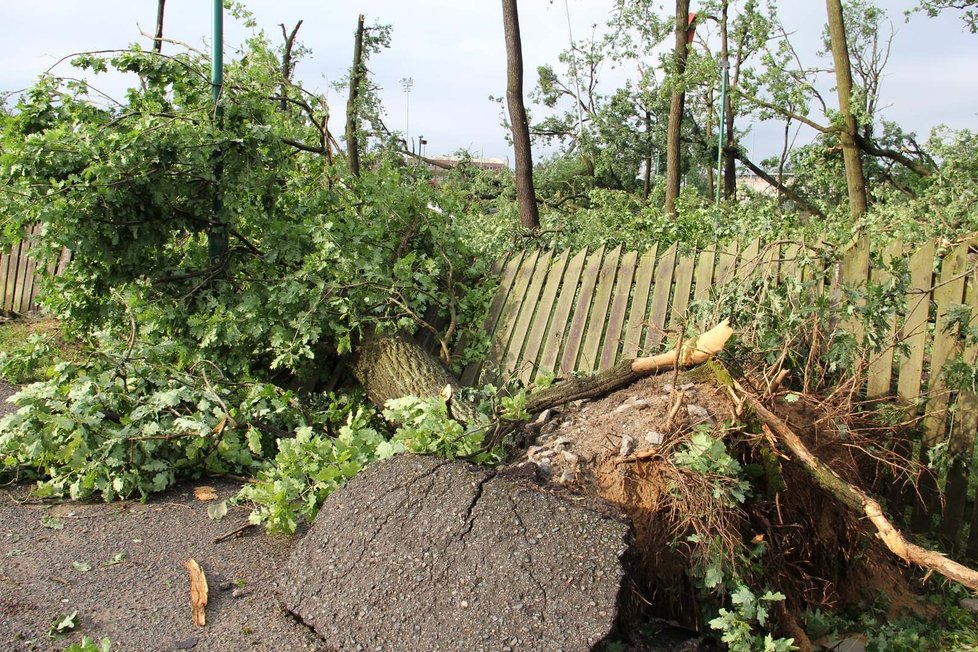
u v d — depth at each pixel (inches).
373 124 676.7
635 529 131.9
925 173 490.9
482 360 235.0
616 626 113.7
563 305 229.5
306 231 230.5
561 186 928.9
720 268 203.0
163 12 300.8
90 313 229.9
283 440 166.4
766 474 137.4
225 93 228.2
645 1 800.3
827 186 585.3
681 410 145.1
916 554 123.2
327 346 231.0
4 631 118.4
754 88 553.3
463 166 758.5
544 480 139.7
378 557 125.7
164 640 118.1
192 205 224.8
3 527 158.9
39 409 178.2
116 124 218.5
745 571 127.3
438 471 136.3
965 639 127.9
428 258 251.1
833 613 138.0
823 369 165.3
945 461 156.3
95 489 182.5
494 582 116.5
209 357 221.6
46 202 198.1
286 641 118.8
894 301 158.6
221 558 146.8
